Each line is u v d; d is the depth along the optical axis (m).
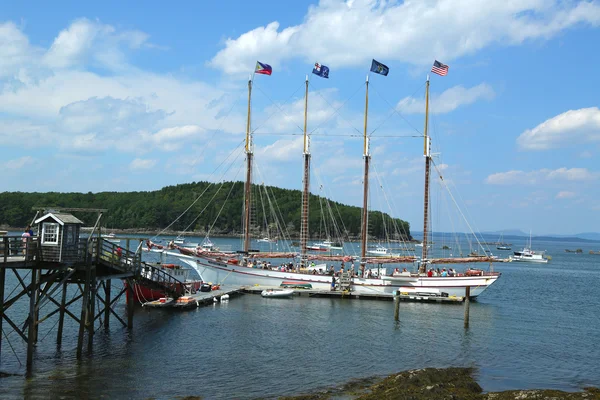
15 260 38.19
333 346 49.28
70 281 47.00
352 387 37.16
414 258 90.19
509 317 70.19
